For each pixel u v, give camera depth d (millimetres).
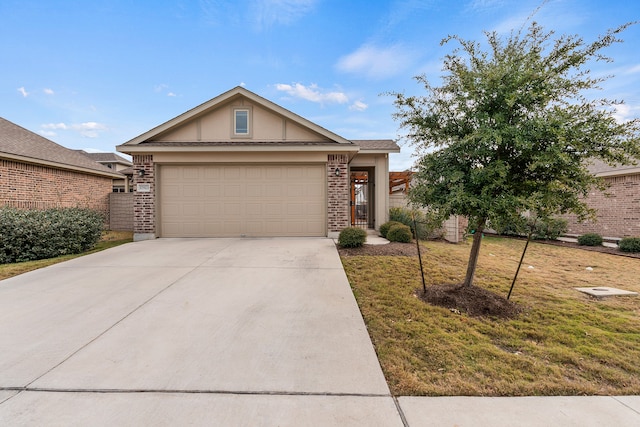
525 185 3814
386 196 11688
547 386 2412
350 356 2850
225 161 9289
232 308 3969
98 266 6012
